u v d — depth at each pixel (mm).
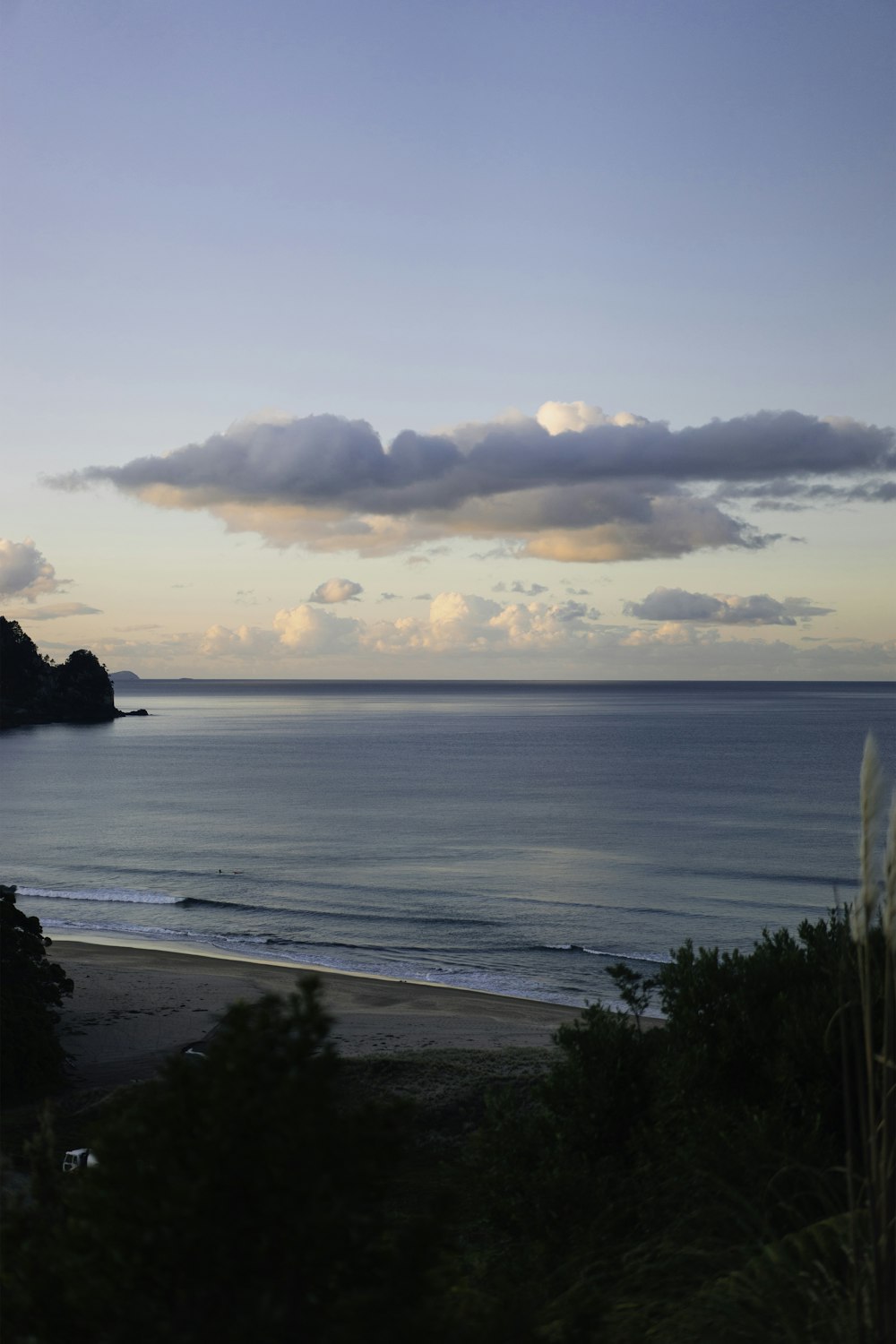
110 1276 3094
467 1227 9078
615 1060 10539
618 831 96562
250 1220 3109
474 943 57125
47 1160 4281
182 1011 41812
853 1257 3834
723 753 182000
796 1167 6688
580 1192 8375
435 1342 3377
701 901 66562
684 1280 5309
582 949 55656
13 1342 3361
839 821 101000
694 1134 8141
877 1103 3760
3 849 90750
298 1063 3422
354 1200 3240
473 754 189250
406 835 96125
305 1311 3201
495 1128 10711
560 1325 4250
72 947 54938
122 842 94375
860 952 3664
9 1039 30859
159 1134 3234
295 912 65375
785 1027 9062
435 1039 37500
